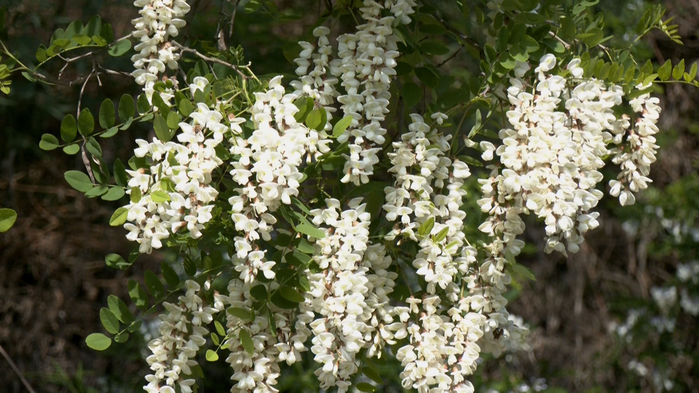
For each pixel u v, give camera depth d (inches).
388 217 65.2
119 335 66.1
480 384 104.6
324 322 64.3
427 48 70.4
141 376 110.1
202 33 80.3
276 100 63.8
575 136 65.4
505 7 67.9
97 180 65.4
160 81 65.7
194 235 63.1
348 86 65.5
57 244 115.1
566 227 64.5
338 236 64.2
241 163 62.9
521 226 66.1
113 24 99.3
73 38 67.1
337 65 66.5
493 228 66.5
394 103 71.1
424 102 71.6
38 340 112.3
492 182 66.0
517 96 65.8
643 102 67.2
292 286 64.5
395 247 68.2
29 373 109.6
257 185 63.2
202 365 106.3
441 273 65.4
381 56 65.5
